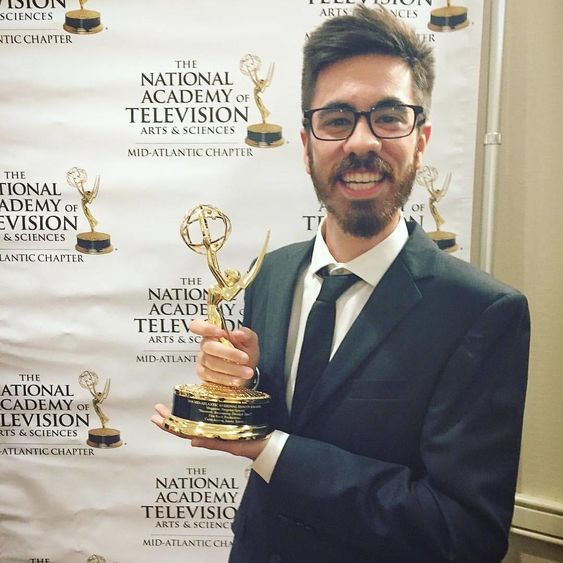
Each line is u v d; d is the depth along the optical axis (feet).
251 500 3.71
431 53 3.45
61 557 3.93
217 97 3.59
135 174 3.67
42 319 3.80
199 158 3.64
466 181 3.52
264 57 3.54
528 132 3.49
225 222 3.29
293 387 3.57
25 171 3.71
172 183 3.66
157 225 3.70
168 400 3.80
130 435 3.84
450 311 3.37
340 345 3.50
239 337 3.38
